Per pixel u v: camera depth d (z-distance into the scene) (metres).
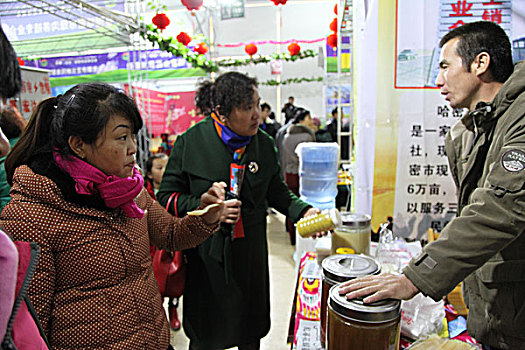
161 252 1.75
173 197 1.35
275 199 1.56
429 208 1.48
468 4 1.31
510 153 0.70
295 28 8.09
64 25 2.96
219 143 1.35
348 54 2.68
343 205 2.84
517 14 1.27
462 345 0.73
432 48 1.37
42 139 0.75
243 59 6.35
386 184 1.49
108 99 0.72
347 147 3.57
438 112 1.42
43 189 0.70
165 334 0.91
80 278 0.74
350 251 1.15
